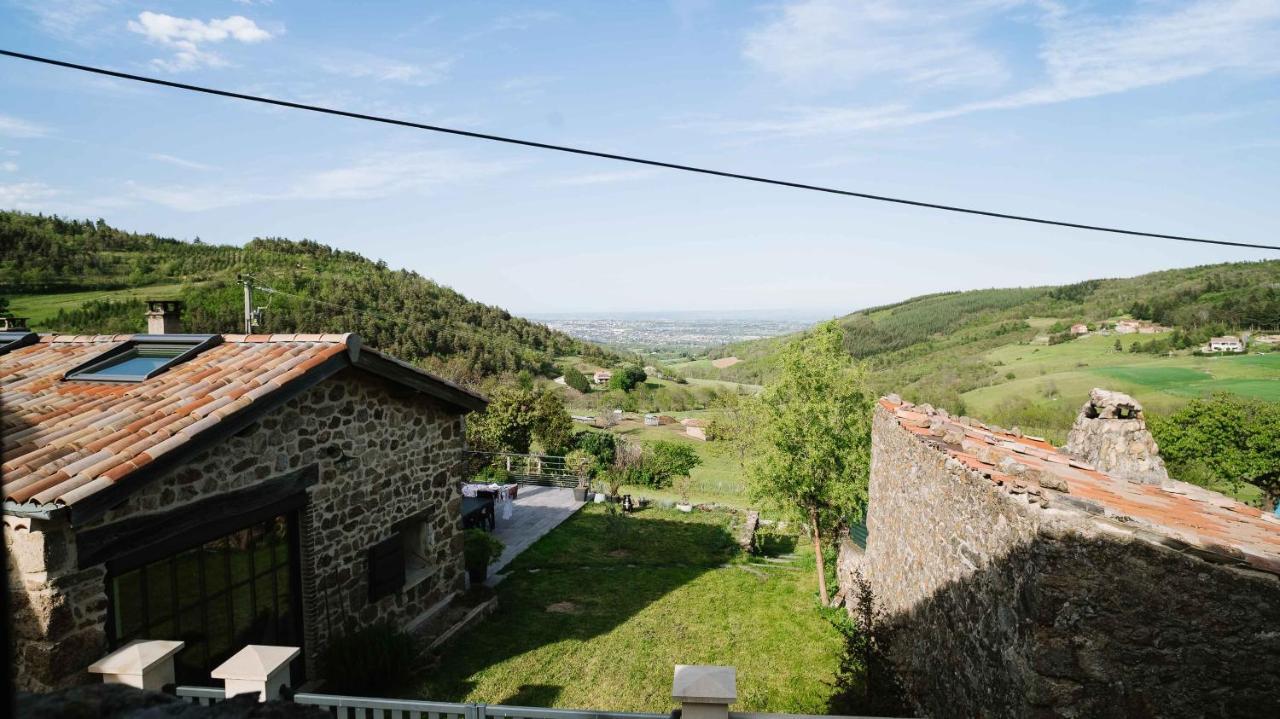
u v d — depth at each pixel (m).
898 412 11.42
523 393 29.69
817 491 13.70
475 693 8.91
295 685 8.35
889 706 8.20
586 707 8.79
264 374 7.80
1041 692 5.11
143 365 8.57
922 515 9.00
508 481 23.12
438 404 11.16
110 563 6.12
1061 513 5.14
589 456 26.83
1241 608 4.80
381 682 8.62
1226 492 25.86
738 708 8.95
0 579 1.74
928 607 8.50
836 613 12.58
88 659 5.91
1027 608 5.35
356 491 9.27
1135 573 4.96
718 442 39.69
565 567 14.73
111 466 5.91
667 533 18.39
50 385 7.93
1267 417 25.12
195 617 7.14
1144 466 8.03
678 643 11.05
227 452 7.30
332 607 8.81
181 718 2.93
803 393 14.24
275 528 8.20
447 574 11.45
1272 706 4.75
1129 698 4.97
